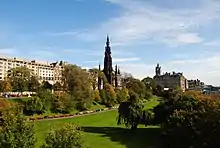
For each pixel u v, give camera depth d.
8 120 38.78
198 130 63.22
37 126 93.50
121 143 78.00
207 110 68.12
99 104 194.88
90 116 144.38
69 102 153.38
